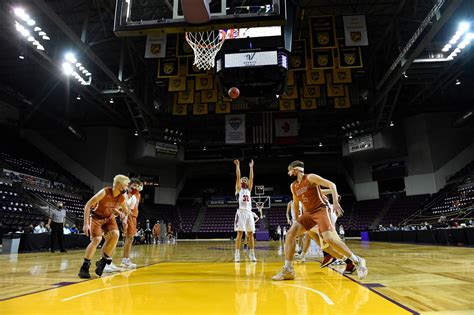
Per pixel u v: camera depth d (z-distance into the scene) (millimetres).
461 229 11609
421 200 22672
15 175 17828
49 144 25391
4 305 2236
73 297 2512
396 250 9195
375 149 23297
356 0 15703
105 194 3939
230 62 9250
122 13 4969
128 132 26656
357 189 26688
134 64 18859
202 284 3137
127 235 4977
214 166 31391
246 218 6004
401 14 16203
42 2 10867
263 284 3129
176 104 19219
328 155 29203
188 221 28172
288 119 23875
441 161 22750
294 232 3549
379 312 1998
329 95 18109
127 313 1993
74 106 25422
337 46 14992
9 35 14117
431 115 23500
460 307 2129
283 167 31094
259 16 4660
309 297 2473
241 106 21484
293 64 16141
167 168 28969
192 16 4570
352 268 3932
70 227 16016
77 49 16641
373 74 20219
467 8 13273
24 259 7070
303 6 15938
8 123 23047
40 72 20688
